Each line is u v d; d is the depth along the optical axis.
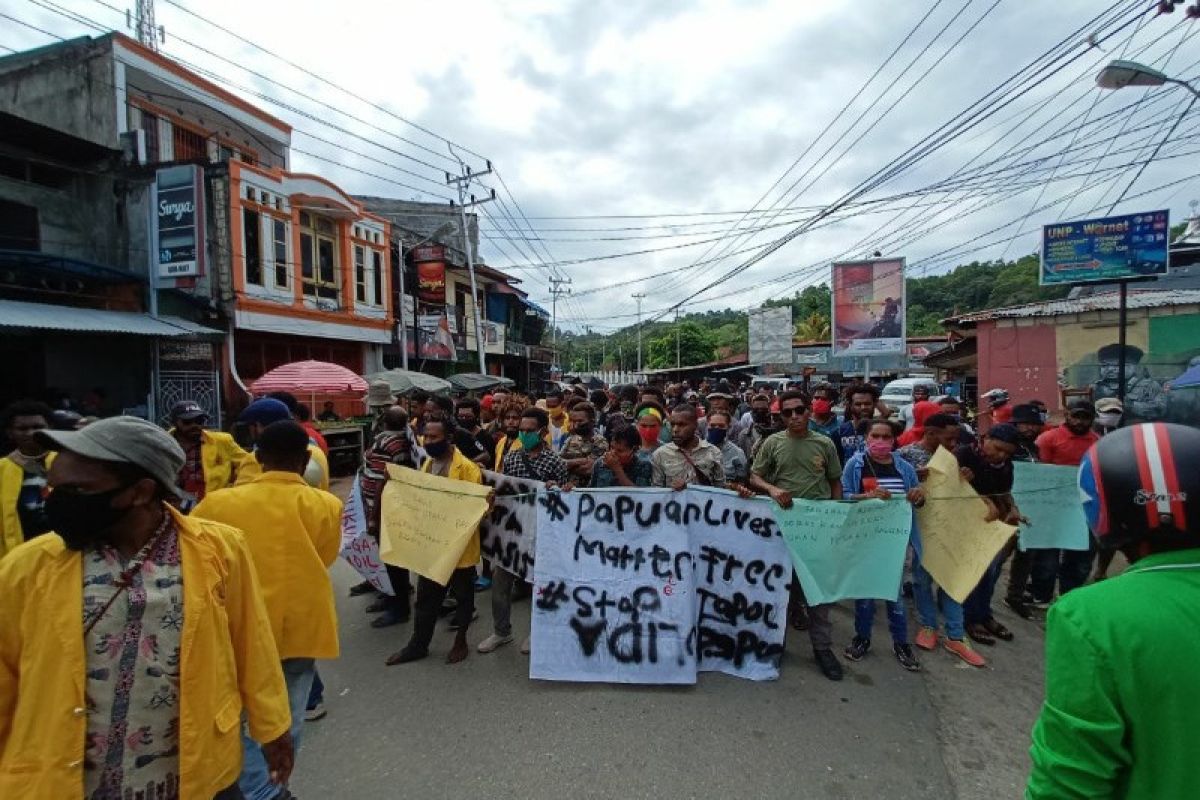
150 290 13.57
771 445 4.61
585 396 9.92
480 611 5.38
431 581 4.28
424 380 17.48
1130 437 1.29
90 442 1.50
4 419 3.64
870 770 3.04
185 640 1.60
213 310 14.02
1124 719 1.16
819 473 4.51
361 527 5.06
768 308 33.41
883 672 4.13
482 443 7.37
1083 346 13.27
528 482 4.46
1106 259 9.83
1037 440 5.51
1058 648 1.25
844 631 4.92
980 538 4.25
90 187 13.42
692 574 4.12
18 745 1.46
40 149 12.64
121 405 13.38
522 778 2.96
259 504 2.56
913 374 37.38
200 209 13.26
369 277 19.02
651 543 4.17
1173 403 12.28
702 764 3.08
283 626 2.54
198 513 2.51
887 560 4.11
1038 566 5.25
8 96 12.69
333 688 3.87
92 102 13.71
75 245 13.10
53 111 13.25
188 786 1.58
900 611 4.24
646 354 80.50
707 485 4.58
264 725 1.82
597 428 9.30
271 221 15.25
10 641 1.50
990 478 4.36
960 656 4.35
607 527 4.22
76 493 1.51
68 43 13.46
